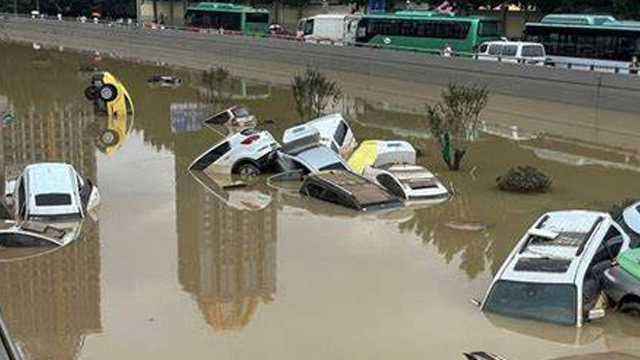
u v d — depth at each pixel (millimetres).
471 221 19609
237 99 42156
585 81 34938
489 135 31422
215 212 20578
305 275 16031
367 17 54594
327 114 36625
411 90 45531
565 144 29750
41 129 33344
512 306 13734
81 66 59469
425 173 22266
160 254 17375
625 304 13531
